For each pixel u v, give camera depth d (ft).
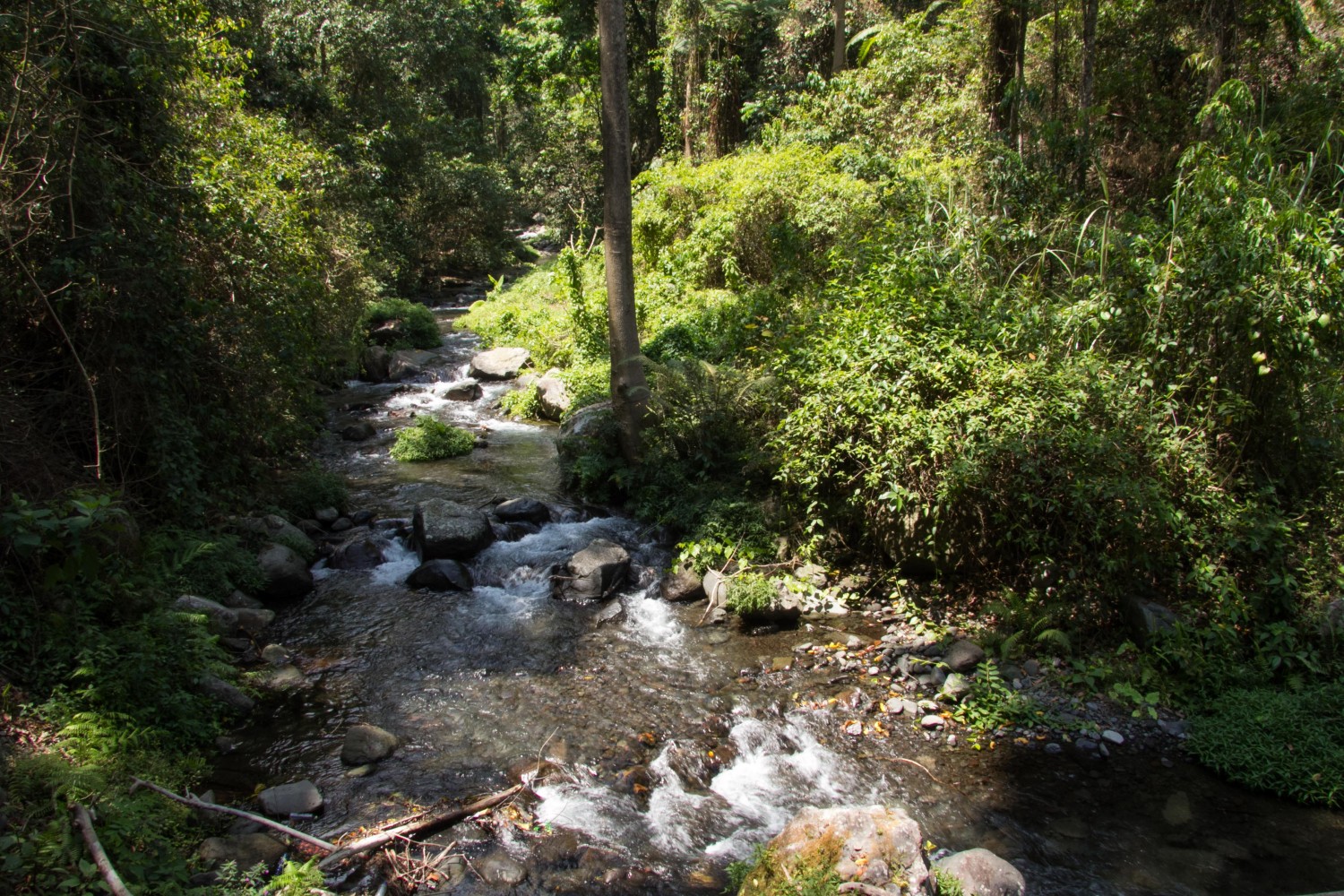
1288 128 31.17
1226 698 17.33
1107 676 18.44
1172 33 42.01
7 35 17.78
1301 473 21.40
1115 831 14.38
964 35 45.52
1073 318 22.09
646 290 47.70
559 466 33.17
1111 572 19.26
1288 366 19.86
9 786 12.52
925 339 22.61
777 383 26.35
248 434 27.32
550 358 49.03
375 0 79.41
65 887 11.09
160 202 22.68
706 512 26.04
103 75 20.56
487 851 13.78
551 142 101.19
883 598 22.89
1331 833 14.26
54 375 20.70
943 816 14.79
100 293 19.16
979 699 18.06
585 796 15.28
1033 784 15.66
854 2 66.95
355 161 69.41
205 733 16.24
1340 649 18.11
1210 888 13.00
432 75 94.63
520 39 94.22
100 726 14.56
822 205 41.01
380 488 31.60
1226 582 18.53
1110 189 37.19
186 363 22.52
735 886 12.82
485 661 20.02
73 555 12.22
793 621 21.88
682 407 28.12
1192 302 20.66
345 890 12.75
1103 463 19.20
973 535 21.50
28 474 17.61
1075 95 43.86
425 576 23.82
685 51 69.87
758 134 64.64
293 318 28.86
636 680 19.24
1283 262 19.24
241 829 13.91
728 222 45.65
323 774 15.69
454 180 92.17
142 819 12.97
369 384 49.60
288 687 18.54
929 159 40.29
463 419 42.39
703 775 15.94
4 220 17.98
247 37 60.03
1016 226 27.63
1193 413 21.01
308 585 23.34
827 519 24.44
